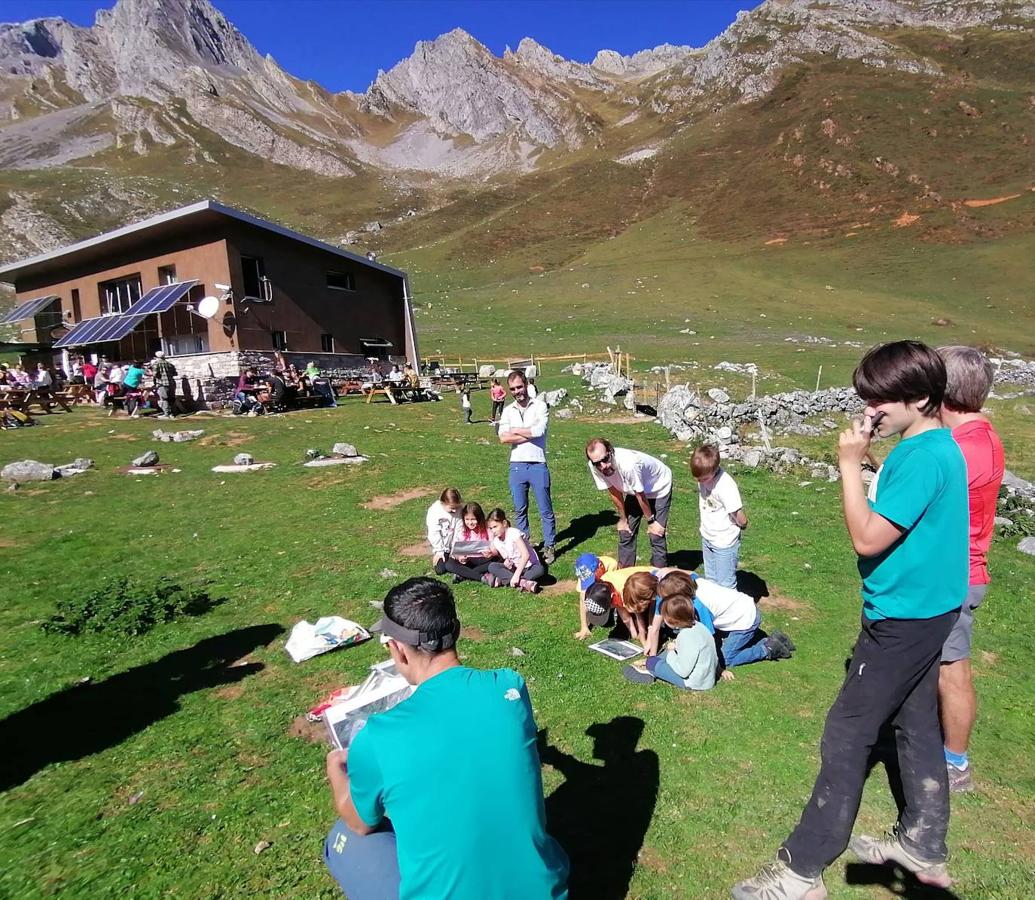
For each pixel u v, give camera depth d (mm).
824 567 6777
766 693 4410
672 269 66312
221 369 24203
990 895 2848
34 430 17547
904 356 2494
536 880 2119
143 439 16109
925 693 2680
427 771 2076
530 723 2295
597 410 18516
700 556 7199
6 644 5383
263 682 4645
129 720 4207
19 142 165750
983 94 93375
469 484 10688
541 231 91812
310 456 13188
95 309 29219
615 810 3340
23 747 3951
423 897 2053
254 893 2867
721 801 3402
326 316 28562
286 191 143250
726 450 12539
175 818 3320
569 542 7727
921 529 2480
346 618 5719
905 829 2832
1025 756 3793
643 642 5086
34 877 2963
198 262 24594
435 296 64562
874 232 69000
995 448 3129
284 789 3518
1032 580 6496
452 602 2436
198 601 6094
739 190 87562
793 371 28031
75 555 7805
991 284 53562
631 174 106250
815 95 108875
